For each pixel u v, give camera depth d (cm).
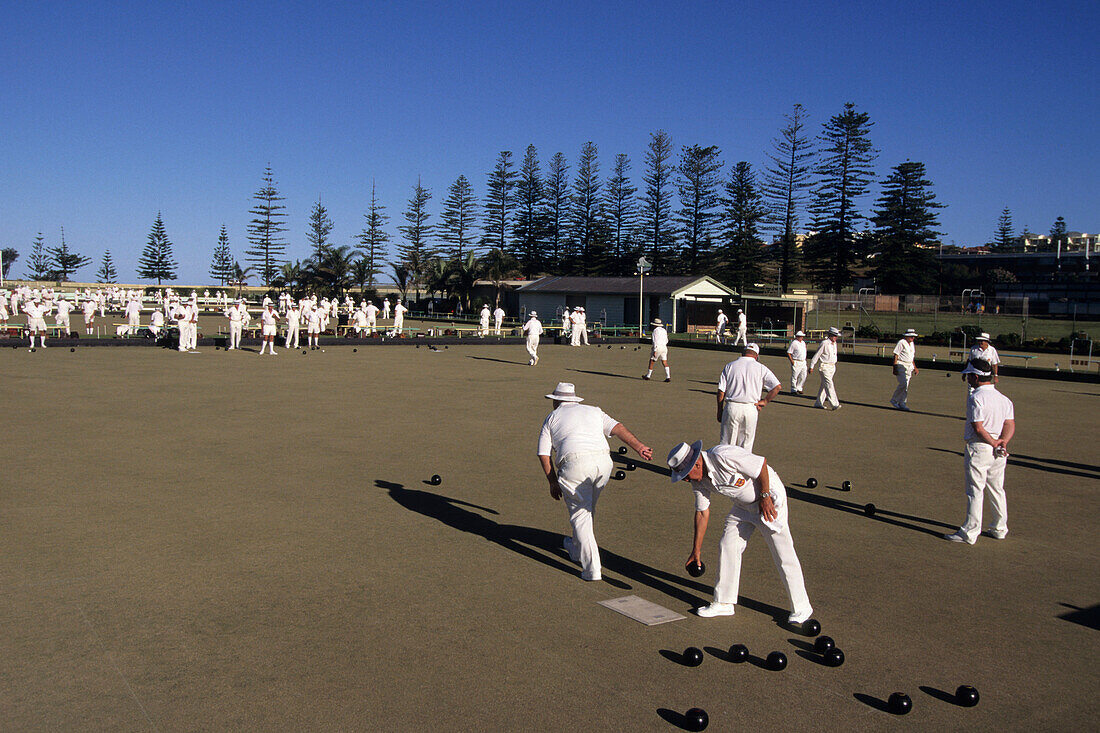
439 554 723
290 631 547
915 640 561
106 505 865
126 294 6819
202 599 603
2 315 3881
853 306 6375
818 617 599
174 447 1195
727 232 7556
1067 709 467
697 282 5388
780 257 7712
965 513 915
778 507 576
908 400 2030
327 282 7956
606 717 441
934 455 1262
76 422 1410
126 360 2742
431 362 2950
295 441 1265
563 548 752
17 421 1412
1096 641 564
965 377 819
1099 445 1390
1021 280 8731
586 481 663
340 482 995
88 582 634
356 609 589
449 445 1258
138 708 440
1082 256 8575
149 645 521
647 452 671
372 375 2388
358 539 763
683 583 665
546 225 8506
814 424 1587
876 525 859
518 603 609
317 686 469
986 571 713
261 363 2738
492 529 806
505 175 8325
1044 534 836
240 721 428
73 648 514
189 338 3175
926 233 7519
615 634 556
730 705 460
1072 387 2486
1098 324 5797
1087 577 701
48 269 13500
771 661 505
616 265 8294
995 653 542
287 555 711
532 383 2245
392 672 489
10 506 855
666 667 507
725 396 1116
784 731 433
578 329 4181
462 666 499
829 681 495
